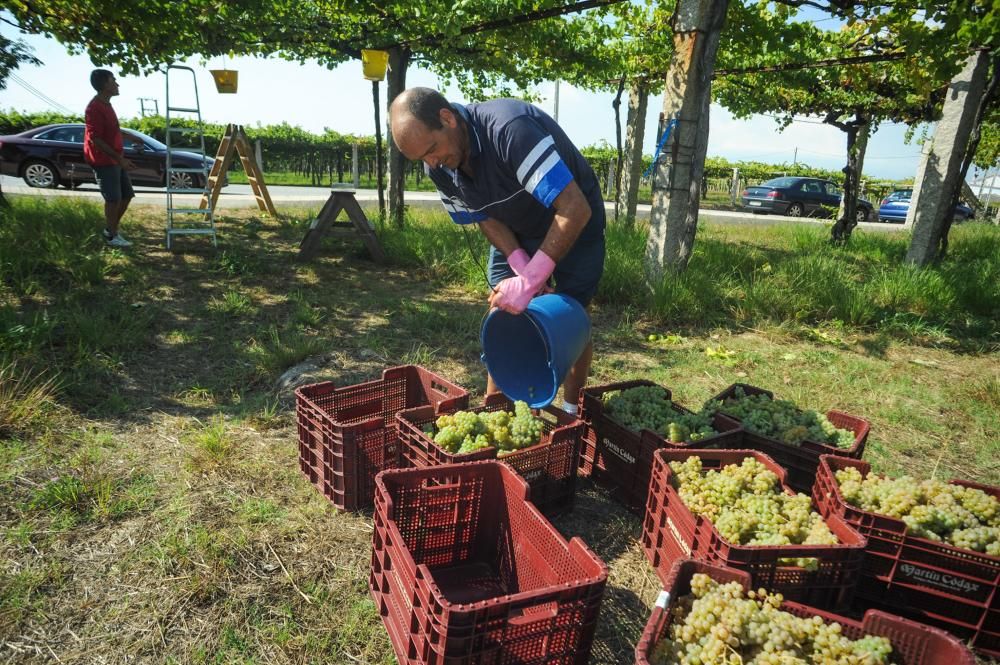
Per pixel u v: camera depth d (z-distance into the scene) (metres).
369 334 5.34
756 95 13.30
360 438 2.88
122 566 2.43
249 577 2.45
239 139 11.08
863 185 29.09
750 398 3.69
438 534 2.60
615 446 3.26
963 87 8.26
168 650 2.09
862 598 2.54
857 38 10.34
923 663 1.87
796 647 1.85
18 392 3.50
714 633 1.84
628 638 2.33
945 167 8.55
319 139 27.06
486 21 8.09
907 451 3.86
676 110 6.59
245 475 3.12
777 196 21.94
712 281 7.12
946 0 6.35
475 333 5.57
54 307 5.20
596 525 3.04
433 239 8.92
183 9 7.81
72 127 14.59
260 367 4.46
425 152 2.61
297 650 2.13
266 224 10.81
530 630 1.86
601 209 3.38
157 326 5.13
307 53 9.98
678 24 6.45
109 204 7.47
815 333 6.12
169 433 3.47
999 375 5.34
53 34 7.60
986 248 11.66
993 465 3.76
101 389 3.90
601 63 11.02
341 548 2.68
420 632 1.90
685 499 2.52
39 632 2.11
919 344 6.17
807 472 3.08
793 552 2.17
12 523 2.61
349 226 8.41
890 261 10.50
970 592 2.34
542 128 2.76
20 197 9.56
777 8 7.96
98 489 2.85
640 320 6.42
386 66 8.95
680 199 6.79
